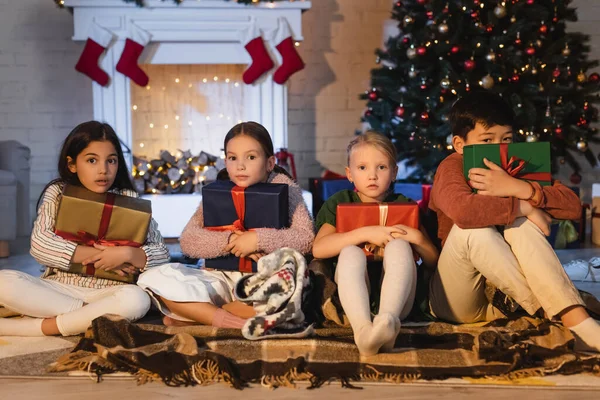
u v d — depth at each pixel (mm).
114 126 3982
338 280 1632
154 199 3820
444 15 3672
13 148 3863
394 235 1741
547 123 3652
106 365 1490
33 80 4438
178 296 1784
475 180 1663
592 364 1473
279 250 1730
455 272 1728
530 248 1627
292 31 4082
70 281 1905
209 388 1402
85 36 3906
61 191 1990
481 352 1513
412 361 1512
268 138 1952
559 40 3807
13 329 1773
